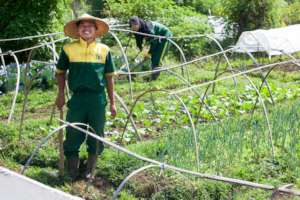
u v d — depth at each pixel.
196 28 16.27
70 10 15.88
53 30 14.13
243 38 15.48
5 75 11.49
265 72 13.83
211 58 15.96
